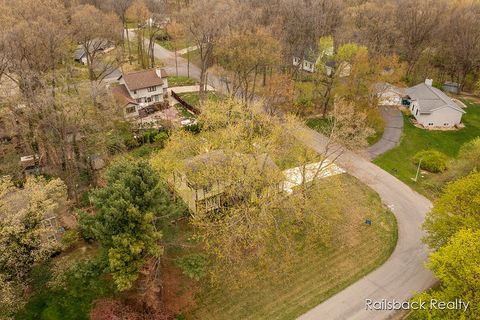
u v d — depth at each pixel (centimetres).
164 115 6825
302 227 4153
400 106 7369
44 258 3319
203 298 3484
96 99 5334
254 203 3894
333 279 3716
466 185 3641
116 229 3056
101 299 3409
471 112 7306
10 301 3006
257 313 3369
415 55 8500
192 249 3912
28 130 4709
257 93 7262
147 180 3225
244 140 4138
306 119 6625
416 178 5259
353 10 8894
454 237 3241
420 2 8788
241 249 3903
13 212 3281
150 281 3441
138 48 9300
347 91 6238
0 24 6206
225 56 6762
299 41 7906
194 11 8800
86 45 7294
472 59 7762
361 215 4556
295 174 4412
